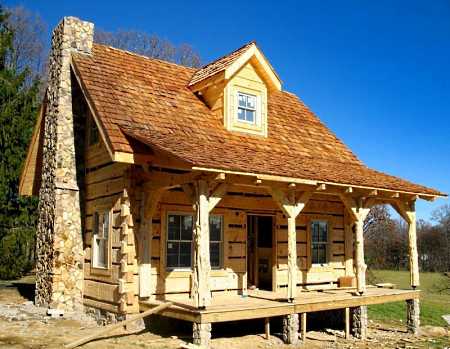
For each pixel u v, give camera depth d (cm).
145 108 1357
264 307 1148
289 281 1224
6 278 2150
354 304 1370
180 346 1030
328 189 1325
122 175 1252
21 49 3441
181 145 1168
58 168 1462
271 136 1612
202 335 1026
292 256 1222
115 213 1284
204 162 1022
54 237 1420
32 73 3444
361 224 1419
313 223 1617
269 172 1135
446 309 2184
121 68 1511
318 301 1274
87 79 1358
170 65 1691
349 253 1683
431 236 4700
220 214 1384
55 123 1499
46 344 1019
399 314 1900
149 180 1220
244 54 1504
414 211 1586
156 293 1238
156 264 1250
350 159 1769
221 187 1081
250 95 1566
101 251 1370
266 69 1570
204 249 1051
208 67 1609
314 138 1775
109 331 1097
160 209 1271
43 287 1473
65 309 1405
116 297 1231
